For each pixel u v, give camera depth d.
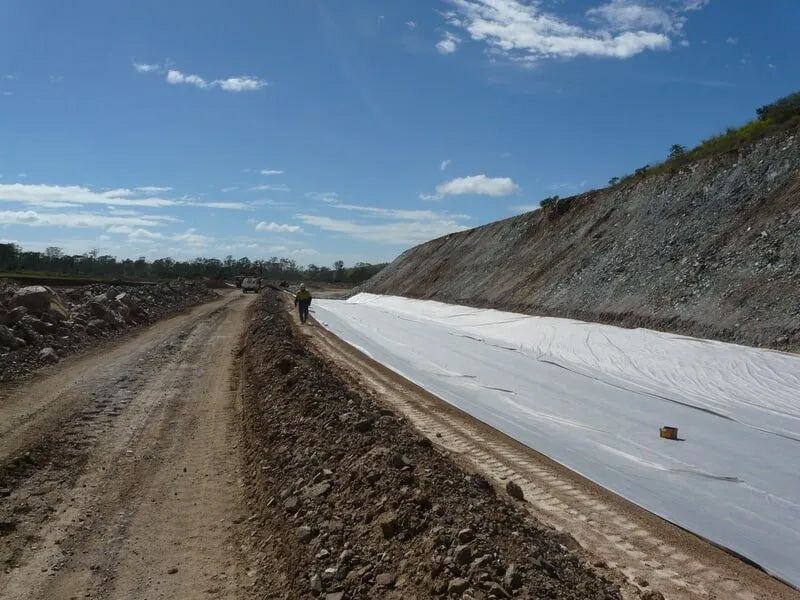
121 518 5.94
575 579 4.23
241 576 4.89
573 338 18.06
